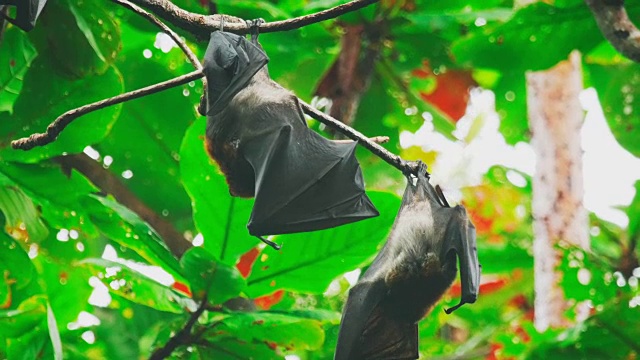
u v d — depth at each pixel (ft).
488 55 46.29
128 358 43.78
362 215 28.94
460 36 48.03
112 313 45.03
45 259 42.86
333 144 29.37
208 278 35.78
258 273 37.17
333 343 42.24
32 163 37.52
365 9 46.70
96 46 38.27
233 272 35.55
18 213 37.86
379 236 36.73
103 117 38.75
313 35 47.83
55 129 26.63
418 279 28.66
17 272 38.34
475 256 28.71
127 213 37.40
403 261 28.86
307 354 42.29
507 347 49.26
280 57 48.62
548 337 46.37
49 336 35.99
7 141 37.83
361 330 29.17
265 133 27.99
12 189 37.55
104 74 38.88
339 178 28.78
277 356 37.09
